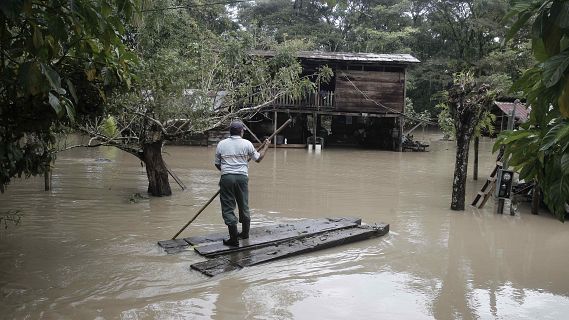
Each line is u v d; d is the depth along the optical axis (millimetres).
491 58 26531
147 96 8516
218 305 4594
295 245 6332
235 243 6113
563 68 1897
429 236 7516
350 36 35500
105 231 7047
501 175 9156
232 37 11305
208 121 9586
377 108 22859
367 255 6363
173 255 5945
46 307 4391
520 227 8312
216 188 11000
